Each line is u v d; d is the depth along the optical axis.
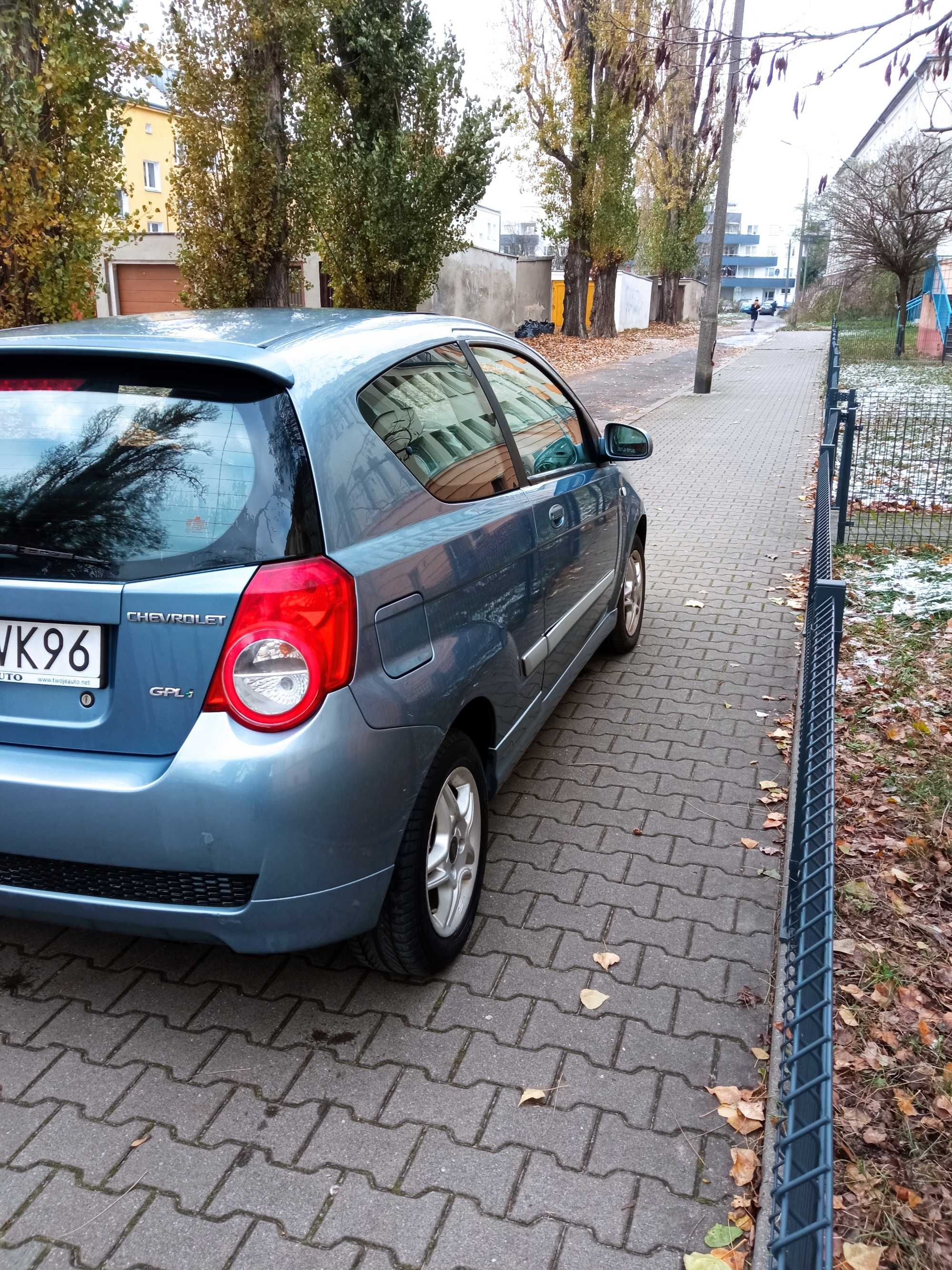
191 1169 2.28
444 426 3.16
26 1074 2.56
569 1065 2.60
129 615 2.29
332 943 2.57
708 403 17.94
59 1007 2.82
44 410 2.48
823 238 40.78
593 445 4.73
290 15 14.31
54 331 2.73
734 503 9.70
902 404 14.49
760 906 3.30
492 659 3.07
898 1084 2.54
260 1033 2.72
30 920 2.57
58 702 2.39
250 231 15.40
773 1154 2.22
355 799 2.37
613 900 3.33
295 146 15.34
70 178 9.94
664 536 8.45
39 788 2.34
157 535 2.32
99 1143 2.35
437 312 25.55
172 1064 2.60
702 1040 2.68
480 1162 2.29
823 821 2.18
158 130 39.88
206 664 2.27
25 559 2.38
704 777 4.20
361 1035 2.71
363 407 2.70
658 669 5.42
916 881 3.45
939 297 25.88
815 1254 1.32
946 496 9.09
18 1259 2.06
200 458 2.36
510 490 3.49
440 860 2.85
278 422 2.38
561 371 23.69
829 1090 1.43
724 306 83.94
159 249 22.06
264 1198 2.20
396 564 2.56
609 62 3.94
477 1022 2.76
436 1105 2.46
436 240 18.34
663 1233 2.11
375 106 17.44
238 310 3.27
